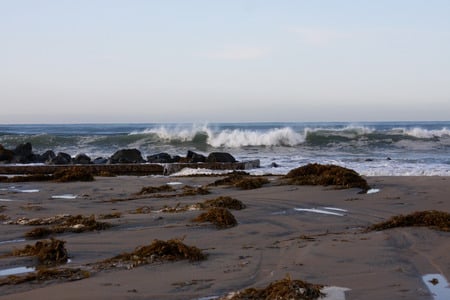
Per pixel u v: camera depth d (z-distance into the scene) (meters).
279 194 12.80
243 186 14.06
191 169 21.28
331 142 37.34
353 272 6.09
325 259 6.68
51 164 23.59
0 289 5.51
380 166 21.36
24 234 8.59
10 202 12.47
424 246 7.34
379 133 40.00
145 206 11.44
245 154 31.36
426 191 13.19
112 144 40.50
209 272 6.15
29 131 91.31
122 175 21.70
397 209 10.91
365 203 11.59
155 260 6.64
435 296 5.23
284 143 36.81
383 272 6.07
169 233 8.49
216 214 9.30
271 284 5.40
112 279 5.86
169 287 5.58
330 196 12.42
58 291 5.42
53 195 13.79
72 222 9.14
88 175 17.53
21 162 26.08
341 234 8.41
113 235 8.38
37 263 6.66
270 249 7.40
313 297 5.13
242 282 5.77
